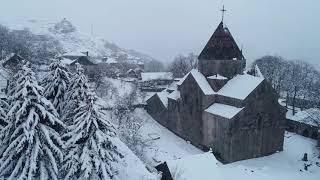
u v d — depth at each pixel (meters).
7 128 25.28
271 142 55.94
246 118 51.94
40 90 25.83
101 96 73.81
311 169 51.00
